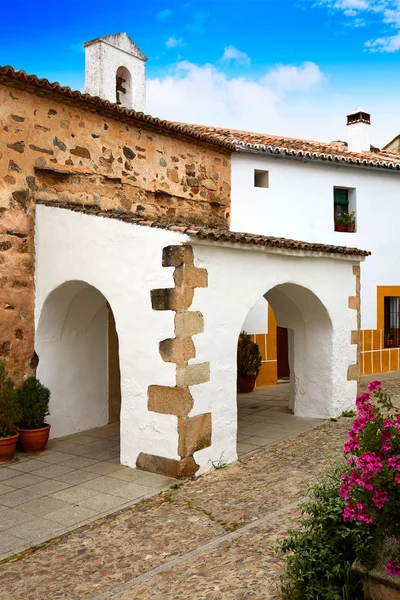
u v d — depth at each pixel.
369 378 13.18
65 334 8.15
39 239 7.64
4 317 7.39
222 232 6.64
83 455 7.22
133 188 9.09
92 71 10.91
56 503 5.70
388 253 13.98
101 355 8.81
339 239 13.06
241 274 7.09
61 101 7.94
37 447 7.35
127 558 4.53
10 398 7.07
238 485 6.06
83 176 8.27
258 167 11.85
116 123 8.79
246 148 11.27
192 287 6.34
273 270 7.68
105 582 4.16
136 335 6.57
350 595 3.35
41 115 7.72
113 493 5.92
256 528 4.80
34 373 7.75
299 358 9.41
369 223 13.61
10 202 7.41
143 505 5.62
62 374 8.12
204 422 6.52
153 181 9.48
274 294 9.09
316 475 6.18
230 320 6.90
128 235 6.63
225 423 6.84
